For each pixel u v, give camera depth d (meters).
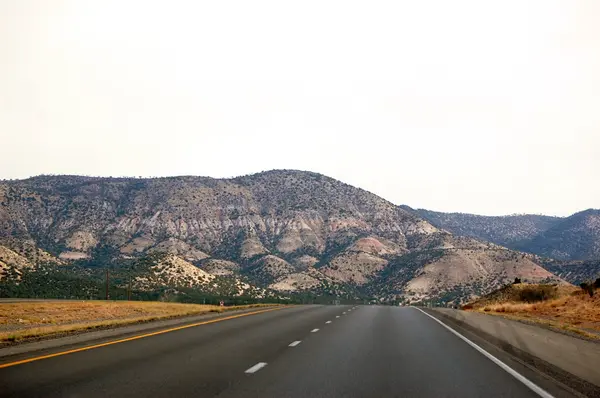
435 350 18.33
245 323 29.52
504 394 11.04
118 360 14.72
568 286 75.06
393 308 54.94
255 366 14.11
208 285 149.50
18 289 112.06
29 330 22.14
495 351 18.31
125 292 127.88
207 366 13.98
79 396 10.14
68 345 17.98
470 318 34.91
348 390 11.18
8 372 12.60
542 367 14.61
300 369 13.74
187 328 25.70
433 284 170.38
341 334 23.47
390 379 12.54
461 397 10.72
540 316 41.81
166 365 14.00
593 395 10.95
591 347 18.30
